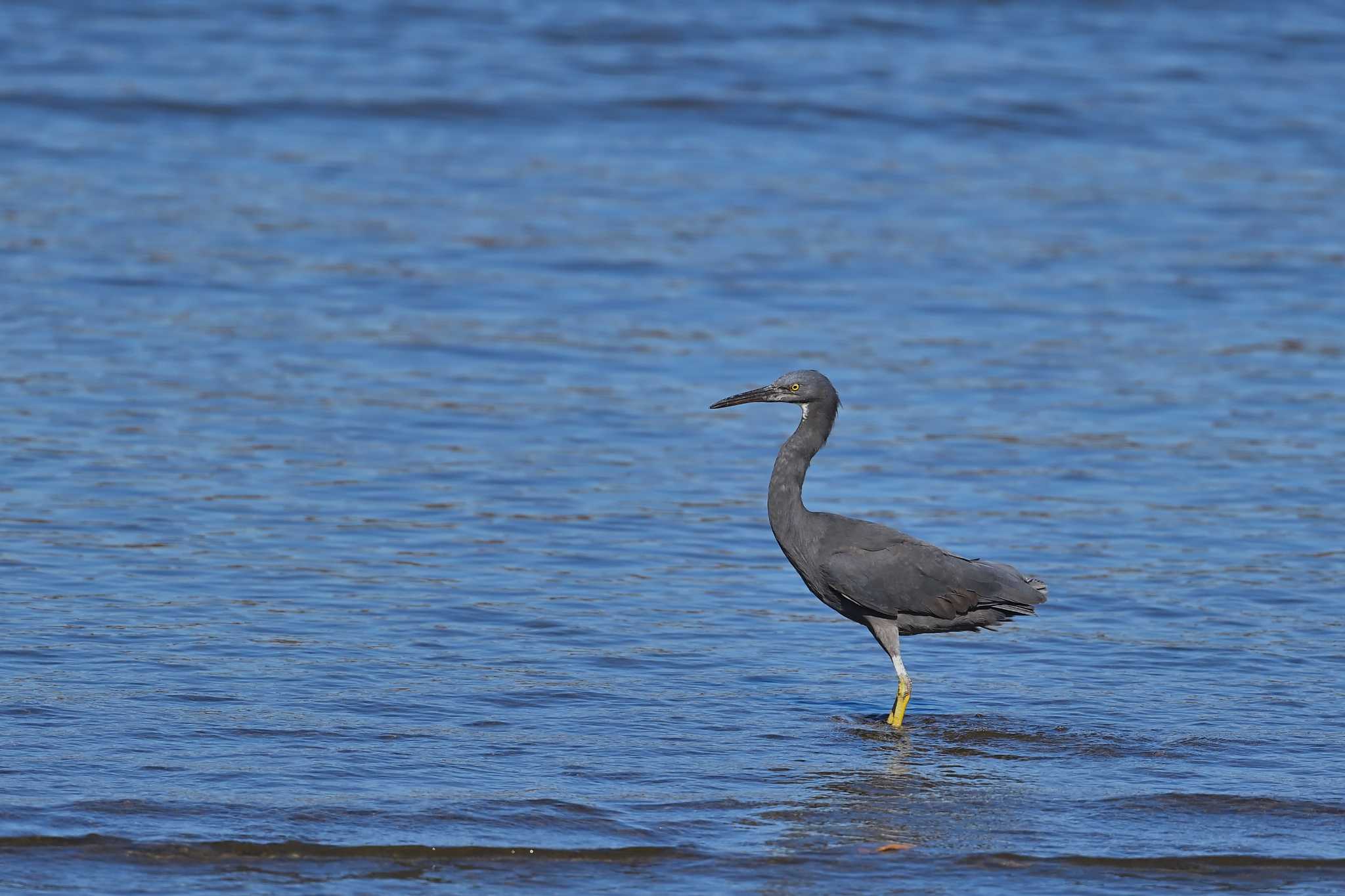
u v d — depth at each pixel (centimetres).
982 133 3419
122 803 978
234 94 3409
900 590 1188
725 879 919
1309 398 2069
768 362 2180
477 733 1125
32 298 2283
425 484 1709
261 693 1181
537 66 3706
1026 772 1084
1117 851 959
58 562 1445
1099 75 3781
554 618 1373
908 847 962
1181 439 1912
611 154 3234
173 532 1538
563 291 2461
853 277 2575
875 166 3206
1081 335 2325
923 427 1945
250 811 977
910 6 4291
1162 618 1402
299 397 1977
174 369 2048
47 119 3209
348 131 3278
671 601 1430
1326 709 1205
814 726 1169
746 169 3170
